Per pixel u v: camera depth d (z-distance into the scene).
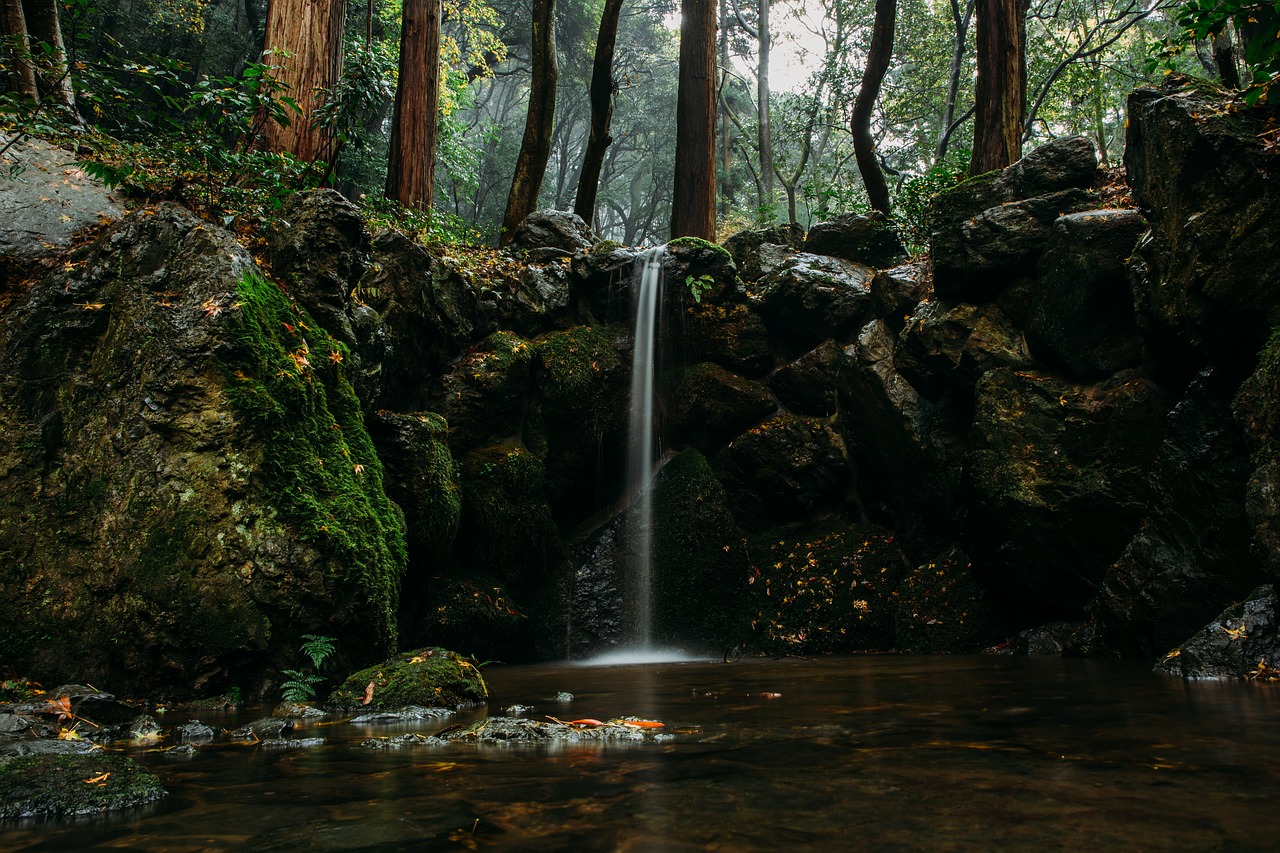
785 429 8.73
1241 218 4.81
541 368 8.52
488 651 7.18
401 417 6.39
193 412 4.13
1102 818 1.56
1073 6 17.25
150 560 3.89
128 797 1.83
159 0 14.97
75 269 4.58
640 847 1.43
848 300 8.83
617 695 4.05
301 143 8.59
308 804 1.78
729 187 27.09
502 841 1.48
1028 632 6.48
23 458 4.11
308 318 5.06
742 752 2.31
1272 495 4.28
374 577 4.43
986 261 7.09
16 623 3.82
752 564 8.54
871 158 11.70
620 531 8.68
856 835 1.48
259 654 3.92
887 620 7.64
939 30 19.73
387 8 16.94
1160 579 5.24
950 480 7.51
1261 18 4.32
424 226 9.29
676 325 9.38
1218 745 2.29
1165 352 5.63
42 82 7.70
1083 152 7.41
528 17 28.84
